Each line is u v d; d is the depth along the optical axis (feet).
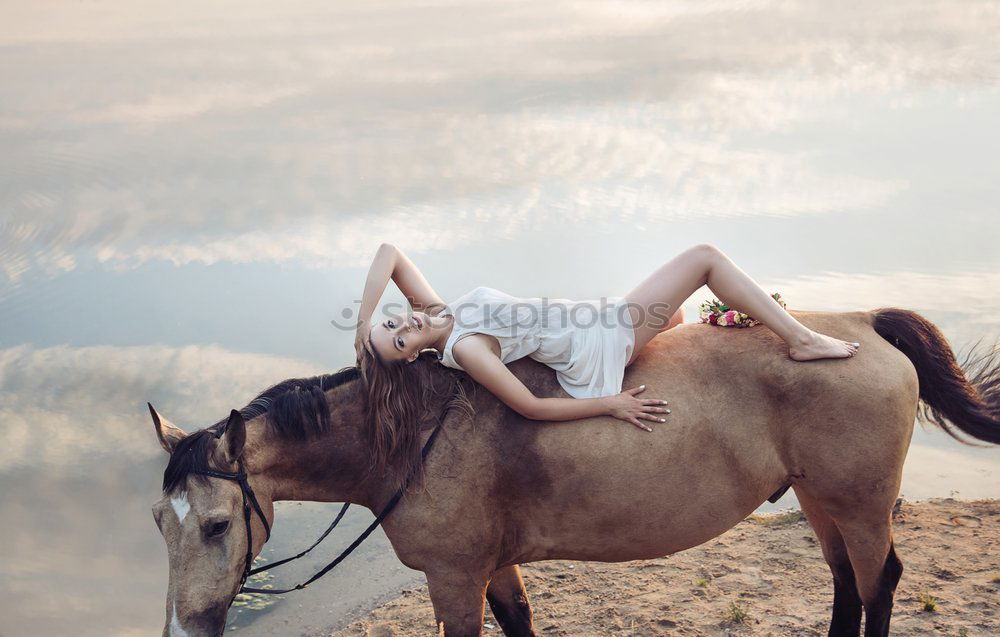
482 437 12.07
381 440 11.97
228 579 11.32
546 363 12.54
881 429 12.03
